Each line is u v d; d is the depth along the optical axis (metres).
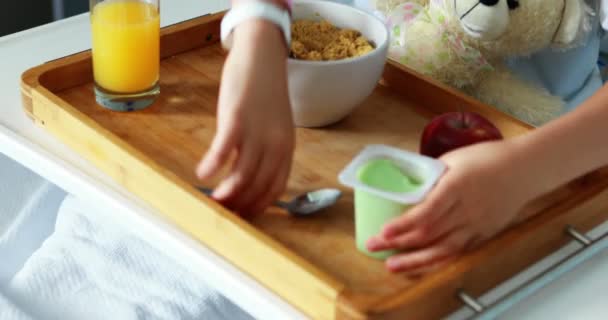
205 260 0.81
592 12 1.21
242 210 0.83
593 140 0.83
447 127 0.89
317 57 1.00
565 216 0.84
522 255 0.82
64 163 0.96
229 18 0.90
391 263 0.76
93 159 0.96
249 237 0.78
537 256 0.84
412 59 1.23
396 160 0.77
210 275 0.81
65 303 1.12
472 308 0.75
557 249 0.86
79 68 1.06
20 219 1.32
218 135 0.80
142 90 1.01
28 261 1.19
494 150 0.78
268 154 0.80
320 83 0.95
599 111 0.85
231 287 0.79
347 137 1.01
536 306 0.80
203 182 0.90
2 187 1.39
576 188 0.91
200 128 1.00
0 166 1.41
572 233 0.85
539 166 0.79
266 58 0.84
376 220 0.77
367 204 0.77
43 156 0.96
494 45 1.20
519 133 1.02
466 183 0.75
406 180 0.75
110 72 0.99
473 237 0.77
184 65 1.12
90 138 0.94
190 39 1.15
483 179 0.76
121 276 1.15
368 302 0.71
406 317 0.73
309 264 0.74
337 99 0.97
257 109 0.81
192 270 0.83
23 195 1.40
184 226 0.85
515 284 0.81
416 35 1.23
